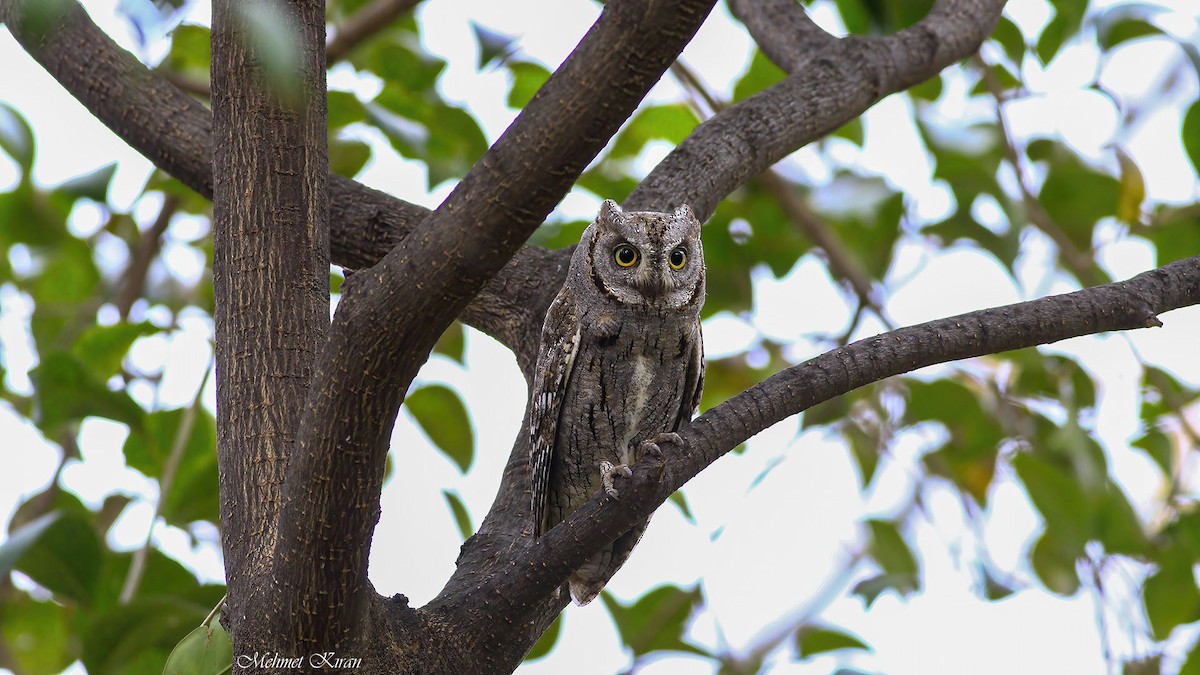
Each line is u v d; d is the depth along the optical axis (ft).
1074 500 36.27
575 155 16.20
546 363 29.32
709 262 41.47
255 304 21.76
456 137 37.40
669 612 35.09
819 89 32.09
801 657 34.88
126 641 25.04
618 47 15.64
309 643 18.74
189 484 30.09
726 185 31.24
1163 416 40.63
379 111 35.14
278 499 20.47
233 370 21.54
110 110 28.63
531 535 26.12
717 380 41.47
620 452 30.66
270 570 19.19
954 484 40.50
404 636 20.71
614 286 28.99
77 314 42.57
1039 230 40.06
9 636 38.52
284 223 22.12
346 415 17.39
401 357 17.19
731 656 34.94
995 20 34.88
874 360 21.16
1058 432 37.42
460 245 16.61
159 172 39.14
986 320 21.24
